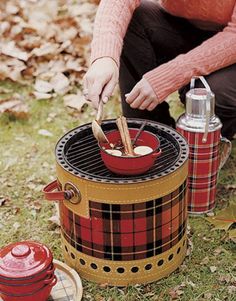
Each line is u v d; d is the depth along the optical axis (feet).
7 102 9.47
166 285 6.56
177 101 9.50
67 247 6.66
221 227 7.05
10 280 5.94
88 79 6.51
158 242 6.40
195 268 6.76
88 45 10.71
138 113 8.14
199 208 7.45
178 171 6.27
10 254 6.09
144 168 6.24
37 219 7.50
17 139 8.89
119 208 6.14
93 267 6.51
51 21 11.37
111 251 6.36
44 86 9.92
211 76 7.28
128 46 7.88
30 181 8.10
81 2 11.96
